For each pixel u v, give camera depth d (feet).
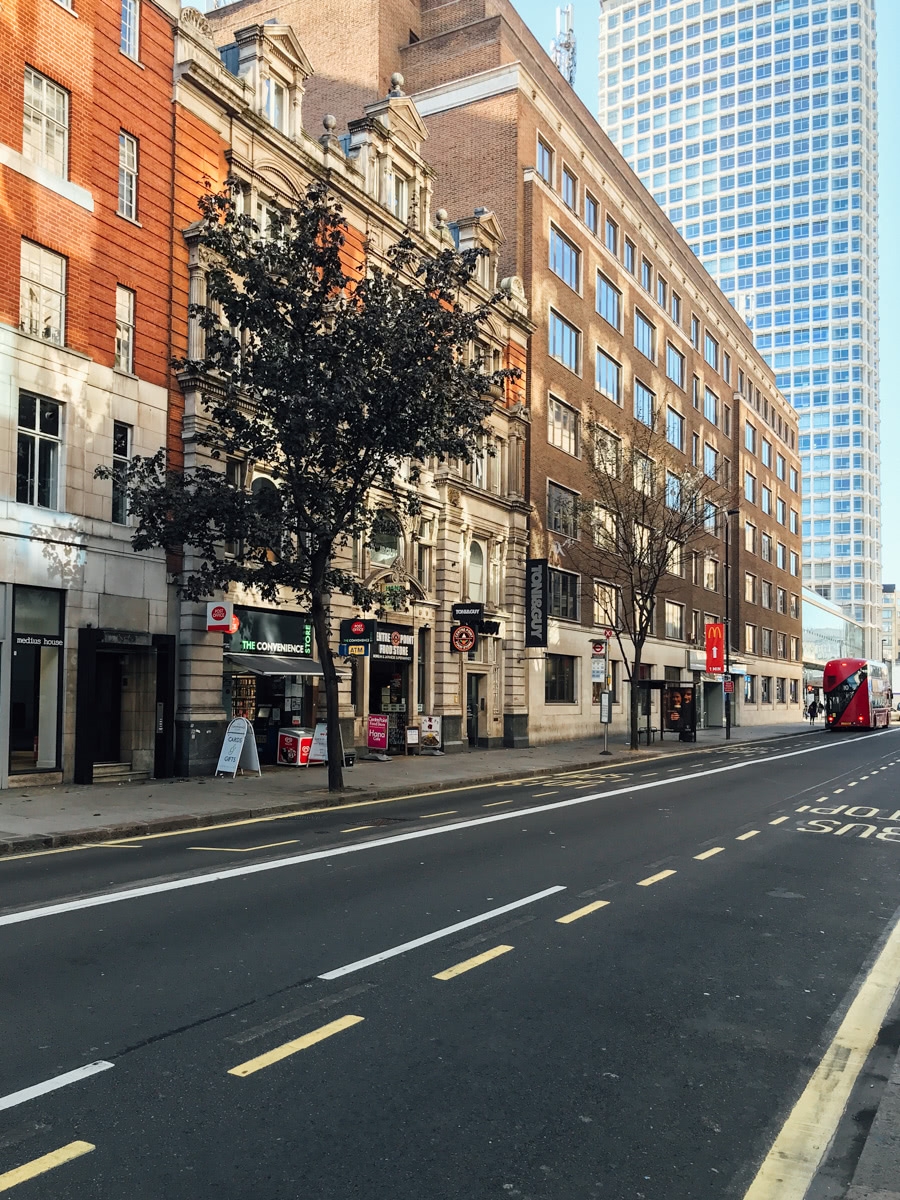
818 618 315.78
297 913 27.32
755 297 485.56
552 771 82.28
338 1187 12.51
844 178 466.29
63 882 31.73
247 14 140.87
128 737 64.64
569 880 32.55
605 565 137.80
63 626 58.59
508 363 113.91
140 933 24.98
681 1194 12.57
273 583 59.72
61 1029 17.99
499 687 111.14
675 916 27.84
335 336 57.06
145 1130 13.98
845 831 45.96
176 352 67.82
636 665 112.68
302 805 52.49
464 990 20.66
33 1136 13.78
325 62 133.59
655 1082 16.15
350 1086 15.61
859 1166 13.19
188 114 69.41
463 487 101.50
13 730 57.41
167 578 65.77
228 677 71.72
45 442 58.75
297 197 78.54
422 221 98.53
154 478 57.62
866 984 21.90
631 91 522.06
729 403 214.69
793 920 27.78
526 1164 13.24
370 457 59.06
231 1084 15.60
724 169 493.77
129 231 64.64
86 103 61.36
